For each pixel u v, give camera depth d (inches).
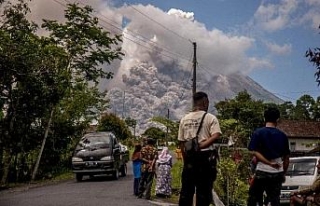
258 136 342.0
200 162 311.3
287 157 344.2
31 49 989.8
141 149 713.6
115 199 682.8
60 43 1225.4
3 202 657.6
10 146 1041.5
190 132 317.4
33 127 1130.0
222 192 674.8
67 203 639.1
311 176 818.2
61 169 1326.3
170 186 711.1
